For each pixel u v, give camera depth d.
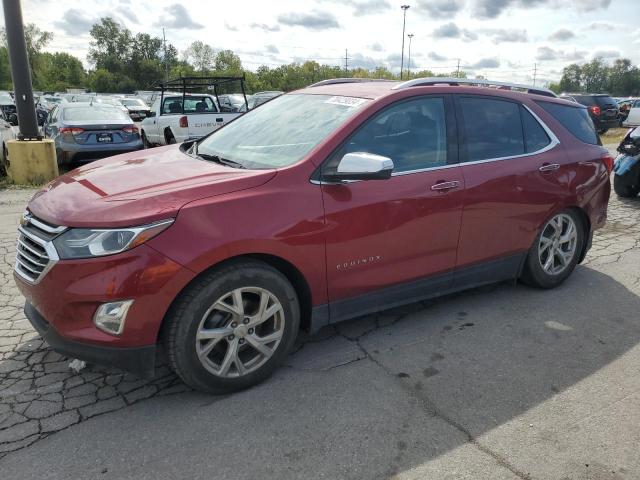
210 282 2.87
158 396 3.08
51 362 3.42
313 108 3.84
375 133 3.50
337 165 3.30
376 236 3.44
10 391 3.10
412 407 3.00
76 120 10.78
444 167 3.78
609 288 4.82
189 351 2.88
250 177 3.08
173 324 2.84
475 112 4.05
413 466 2.54
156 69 105.56
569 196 4.52
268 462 2.56
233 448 2.65
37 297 2.85
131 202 2.81
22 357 3.47
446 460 2.58
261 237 2.96
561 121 4.64
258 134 3.87
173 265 2.73
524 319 4.16
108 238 2.67
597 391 3.19
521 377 3.33
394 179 3.51
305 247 3.15
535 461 2.58
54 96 43.59
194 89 14.76
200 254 2.78
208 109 13.55
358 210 3.32
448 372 3.38
